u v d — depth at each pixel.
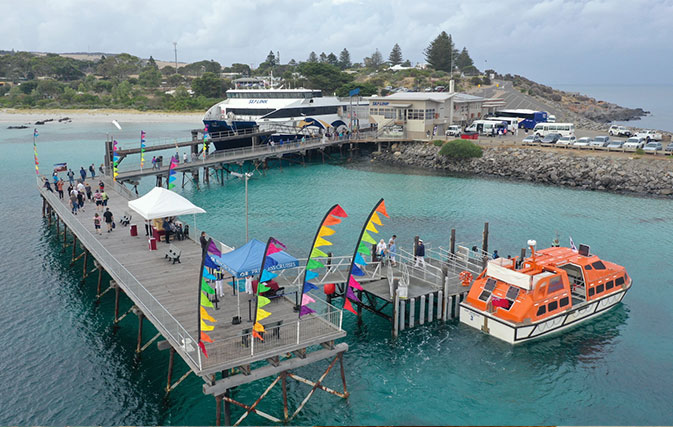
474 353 26.67
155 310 23.75
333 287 30.75
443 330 29.08
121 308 32.19
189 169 65.50
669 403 22.77
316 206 55.94
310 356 21.62
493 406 22.50
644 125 160.88
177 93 189.00
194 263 30.23
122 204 44.31
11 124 147.75
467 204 56.12
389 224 48.84
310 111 88.62
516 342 27.17
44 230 47.81
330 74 164.75
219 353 20.03
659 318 30.55
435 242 43.69
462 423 21.33
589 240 44.12
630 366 25.58
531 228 47.56
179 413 22.38
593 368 25.39
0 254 41.31
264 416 21.45
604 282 30.94
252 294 25.67
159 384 24.42
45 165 80.06
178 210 32.97
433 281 31.58
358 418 21.77
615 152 70.94
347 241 44.12
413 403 22.69
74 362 26.06
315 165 80.62
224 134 78.38
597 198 58.59
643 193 60.91
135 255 31.55
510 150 74.50
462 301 30.39
